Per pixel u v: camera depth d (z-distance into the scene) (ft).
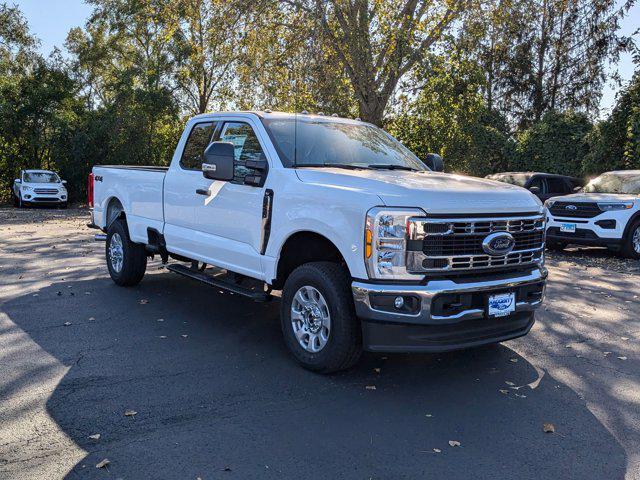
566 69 99.81
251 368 15.66
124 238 24.39
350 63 64.49
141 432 11.82
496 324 14.79
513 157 83.20
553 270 33.83
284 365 15.94
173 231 20.94
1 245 39.60
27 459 10.68
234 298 23.61
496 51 99.09
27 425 12.03
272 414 12.80
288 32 64.34
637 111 61.11
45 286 25.29
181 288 25.14
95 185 26.94
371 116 65.77
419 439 11.78
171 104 103.91
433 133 76.59
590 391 14.65
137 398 13.51
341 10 62.28
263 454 11.01
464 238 14.08
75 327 19.12
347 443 11.53
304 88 62.34
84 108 108.17
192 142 20.84
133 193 23.49
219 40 66.85
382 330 13.82
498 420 12.79
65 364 15.69
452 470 10.60
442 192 14.08
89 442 11.36
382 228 13.50
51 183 86.38
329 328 14.71
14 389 13.91
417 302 13.46
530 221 15.37
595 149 69.21
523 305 15.02
